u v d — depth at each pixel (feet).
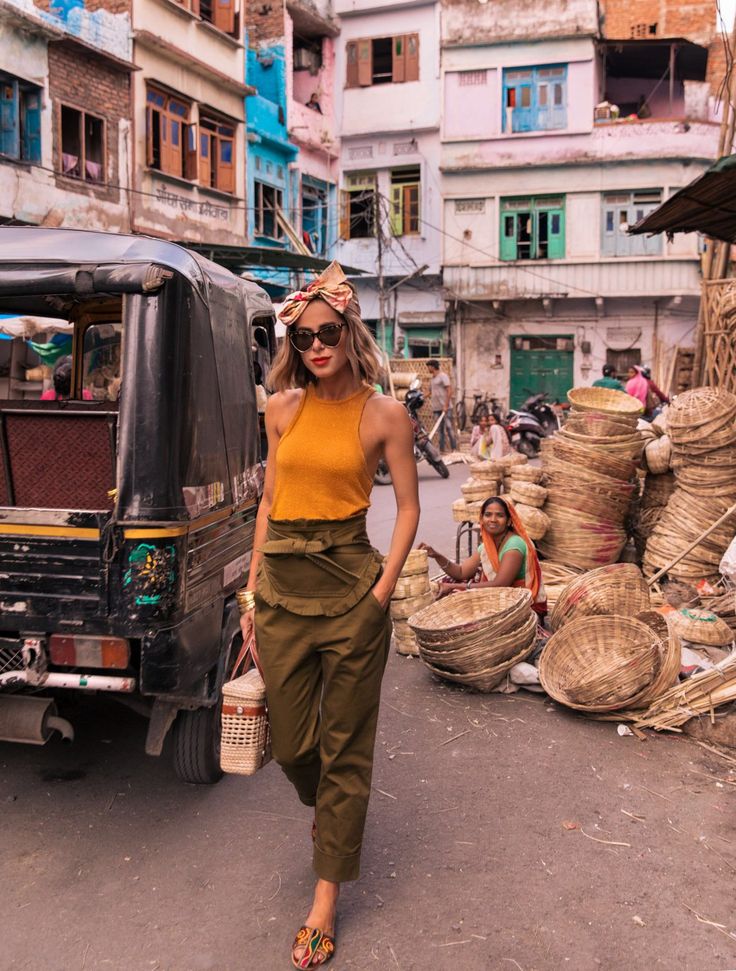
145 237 11.81
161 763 13.37
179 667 10.53
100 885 9.96
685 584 20.70
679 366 86.79
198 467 11.26
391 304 92.63
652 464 23.45
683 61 94.99
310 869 10.31
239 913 9.45
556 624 17.87
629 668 14.25
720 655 16.34
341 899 9.69
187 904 9.61
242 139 70.33
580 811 11.69
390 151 91.30
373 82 92.07
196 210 64.23
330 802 8.79
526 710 15.34
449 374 80.23
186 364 10.87
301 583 8.64
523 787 12.41
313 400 8.73
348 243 92.79
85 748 13.85
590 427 22.80
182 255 11.60
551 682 15.47
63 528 10.43
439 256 90.53
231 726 9.14
